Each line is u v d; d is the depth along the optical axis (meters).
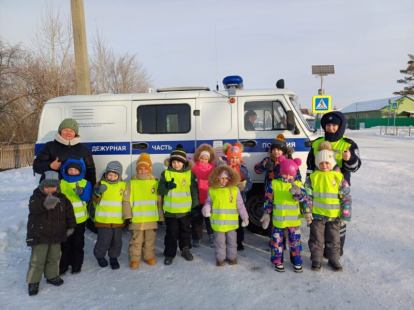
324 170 3.88
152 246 4.24
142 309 3.11
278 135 4.84
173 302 3.23
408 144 21.62
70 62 15.99
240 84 5.71
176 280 3.72
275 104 5.15
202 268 4.04
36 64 15.88
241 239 4.57
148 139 5.30
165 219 4.30
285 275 3.79
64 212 3.60
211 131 5.21
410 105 58.31
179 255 4.50
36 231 3.40
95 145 5.38
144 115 5.36
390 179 9.43
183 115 5.30
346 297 3.26
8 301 3.26
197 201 4.34
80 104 5.43
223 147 4.81
